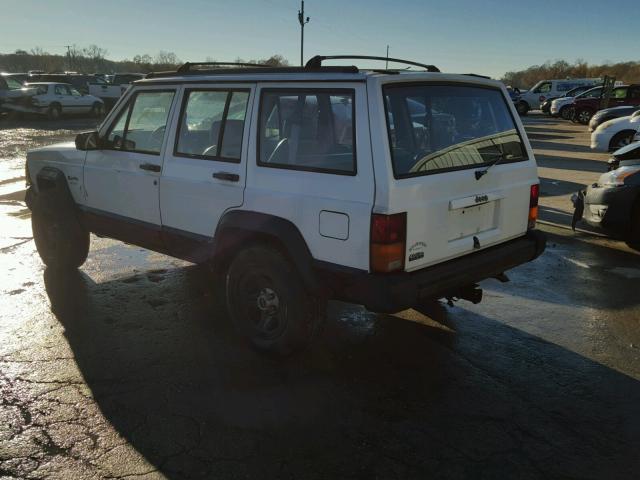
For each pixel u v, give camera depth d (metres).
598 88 27.77
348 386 3.68
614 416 3.37
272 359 3.99
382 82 3.34
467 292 4.08
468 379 3.79
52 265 5.81
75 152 5.36
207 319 4.69
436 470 2.87
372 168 3.27
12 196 9.42
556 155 15.66
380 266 3.27
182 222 4.42
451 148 3.75
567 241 7.18
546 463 2.93
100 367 3.88
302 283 3.71
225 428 3.20
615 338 4.43
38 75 29.53
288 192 3.64
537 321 4.75
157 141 4.66
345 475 2.82
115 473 2.81
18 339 4.27
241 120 3.97
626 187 6.31
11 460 2.90
